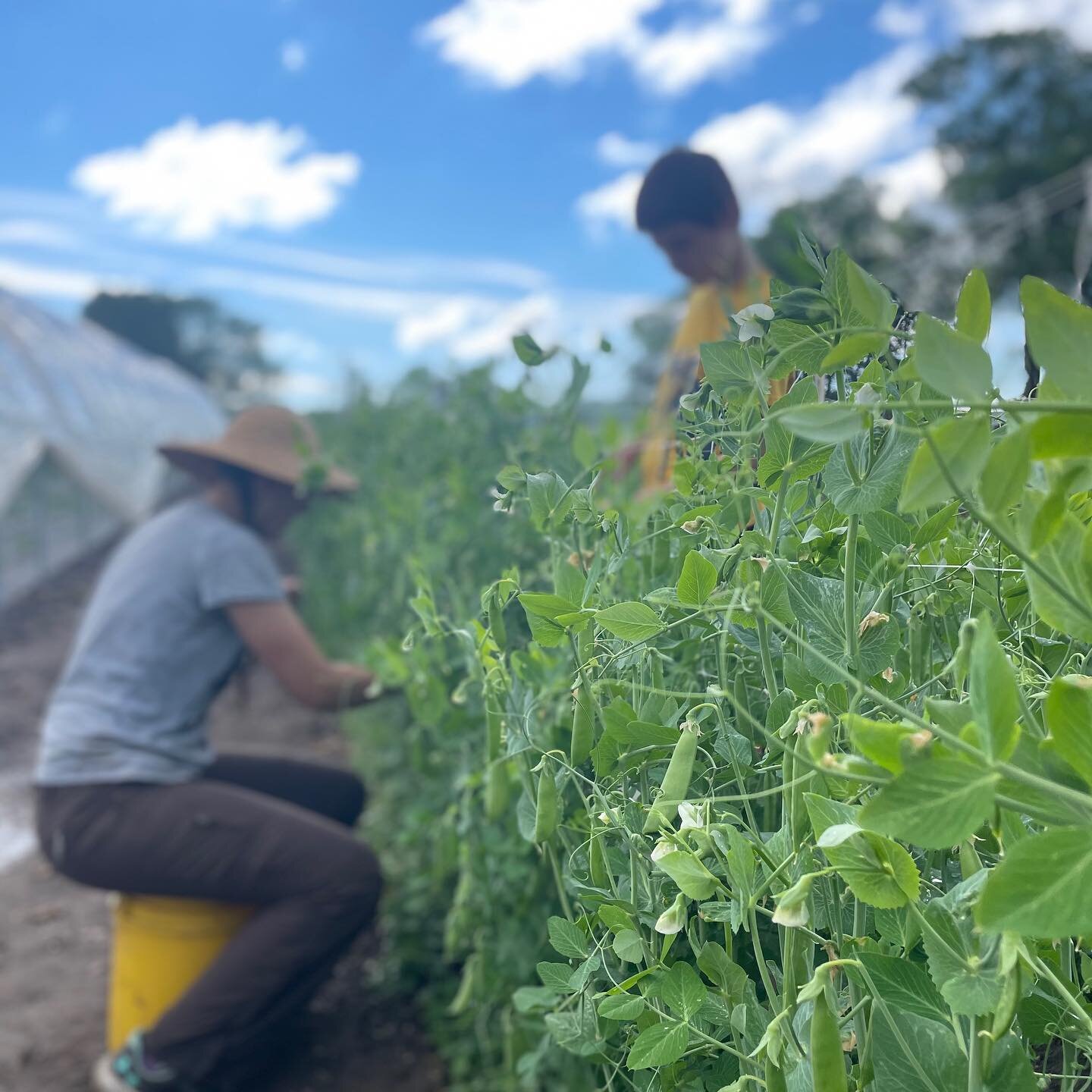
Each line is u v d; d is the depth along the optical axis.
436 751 2.27
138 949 2.40
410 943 2.74
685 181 2.24
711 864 0.73
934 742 0.50
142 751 2.30
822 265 0.70
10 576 10.44
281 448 2.61
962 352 0.46
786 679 0.72
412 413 4.42
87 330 16.94
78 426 12.03
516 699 1.04
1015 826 0.56
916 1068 0.56
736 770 0.75
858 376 0.78
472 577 2.14
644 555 1.15
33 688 7.03
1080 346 0.48
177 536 2.45
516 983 1.66
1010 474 0.46
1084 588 0.51
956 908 0.55
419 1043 2.58
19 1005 2.96
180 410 18.67
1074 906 0.44
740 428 0.85
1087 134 19.19
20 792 4.89
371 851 2.38
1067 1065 0.62
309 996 2.36
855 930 0.65
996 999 0.52
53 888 3.80
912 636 0.81
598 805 0.88
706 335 2.30
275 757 2.87
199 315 52.31
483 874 1.60
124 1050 2.27
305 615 6.35
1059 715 0.47
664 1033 0.71
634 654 0.89
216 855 2.28
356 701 2.44
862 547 0.82
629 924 0.78
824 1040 0.55
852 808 0.57
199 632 2.42
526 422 2.46
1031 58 19.48
